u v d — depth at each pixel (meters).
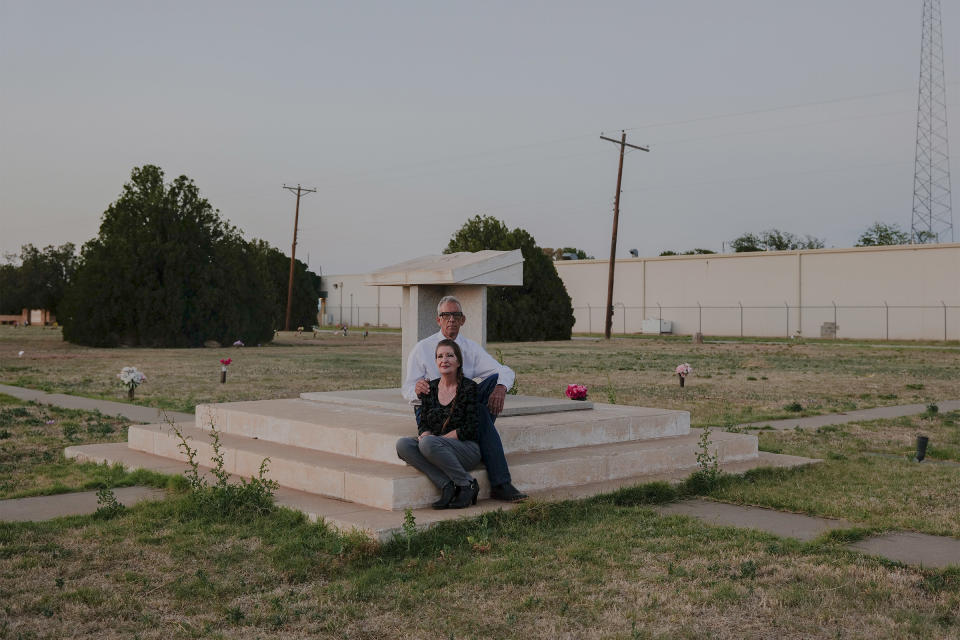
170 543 6.10
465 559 5.68
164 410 15.00
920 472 9.22
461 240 57.62
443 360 6.79
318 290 98.44
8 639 4.31
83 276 43.75
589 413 9.62
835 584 5.20
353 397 10.29
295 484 7.59
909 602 4.88
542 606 4.82
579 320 72.88
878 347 45.50
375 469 7.15
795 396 18.75
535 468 7.48
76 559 5.74
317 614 4.69
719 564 5.58
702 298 65.00
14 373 24.92
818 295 58.66
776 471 8.99
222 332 44.97
